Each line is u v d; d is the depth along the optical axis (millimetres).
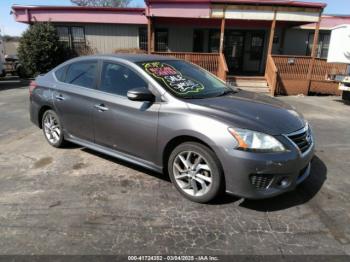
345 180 4074
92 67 4438
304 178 3422
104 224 2990
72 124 4645
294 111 3820
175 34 16766
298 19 12688
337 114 8734
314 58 12883
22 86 14258
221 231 2910
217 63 13195
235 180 3074
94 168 4309
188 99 3562
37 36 16391
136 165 4324
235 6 12523
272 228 2971
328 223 3074
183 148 3391
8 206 3297
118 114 3904
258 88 13219
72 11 16656
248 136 3014
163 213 3197
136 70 3883
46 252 2588
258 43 16891
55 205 3324
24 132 6219
